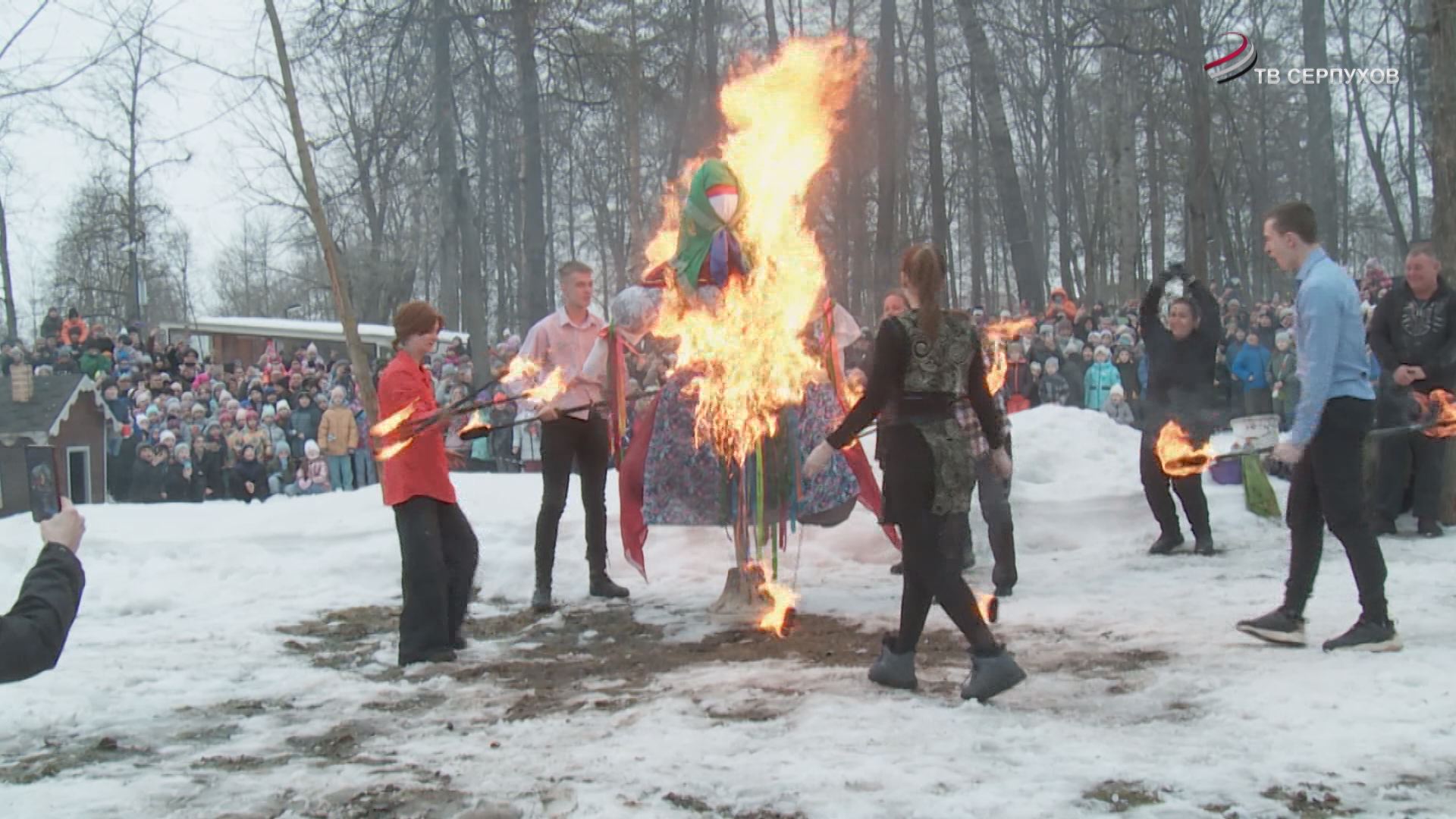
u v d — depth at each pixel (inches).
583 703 191.3
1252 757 151.6
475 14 701.3
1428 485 337.7
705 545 330.3
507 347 603.8
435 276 1831.9
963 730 165.3
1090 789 141.6
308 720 188.1
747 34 1043.3
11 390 654.5
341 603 297.9
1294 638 212.1
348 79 748.6
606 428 293.1
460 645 240.4
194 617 282.2
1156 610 249.6
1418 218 1407.5
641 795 144.9
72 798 150.9
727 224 254.8
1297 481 213.9
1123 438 401.7
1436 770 145.0
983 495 276.7
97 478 661.3
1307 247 214.4
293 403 661.9
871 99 1178.0
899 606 268.4
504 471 587.8
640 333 263.9
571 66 764.0
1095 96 1501.0
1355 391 207.3
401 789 150.9
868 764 150.9
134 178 1227.2
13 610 119.5
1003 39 1095.6
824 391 259.8
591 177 1400.1
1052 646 219.1
